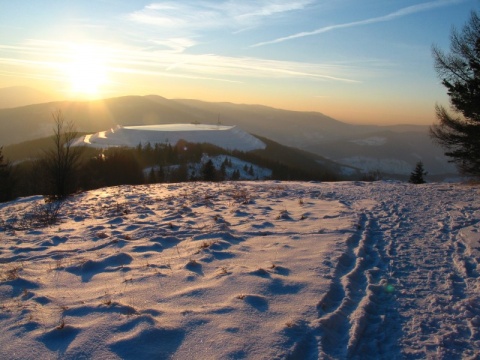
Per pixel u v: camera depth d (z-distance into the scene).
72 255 7.48
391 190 16.28
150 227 9.62
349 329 4.35
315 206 12.08
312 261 6.45
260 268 5.89
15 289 5.58
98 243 8.29
